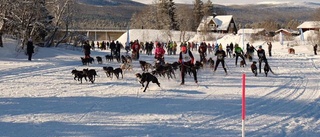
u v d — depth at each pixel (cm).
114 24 15562
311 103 1572
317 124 1225
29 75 2433
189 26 11994
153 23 12525
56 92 1778
